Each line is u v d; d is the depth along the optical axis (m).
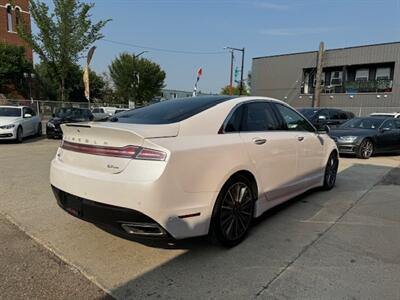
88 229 4.10
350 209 5.05
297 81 33.72
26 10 39.38
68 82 33.06
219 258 3.44
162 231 3.03
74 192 3.32
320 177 5.72
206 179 3.30
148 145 3.01
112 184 3.03
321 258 3.46
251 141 3.88
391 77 28.83
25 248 3.61
